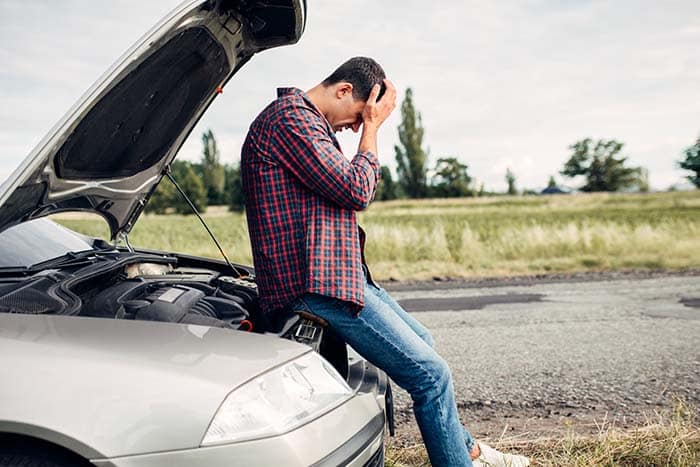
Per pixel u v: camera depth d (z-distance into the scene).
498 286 9.00
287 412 1.71
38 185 1.98
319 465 1.69
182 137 3.04
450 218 31.19
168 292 2.39
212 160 76.00
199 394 1.60
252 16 2.44
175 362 1.66
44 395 1.54
